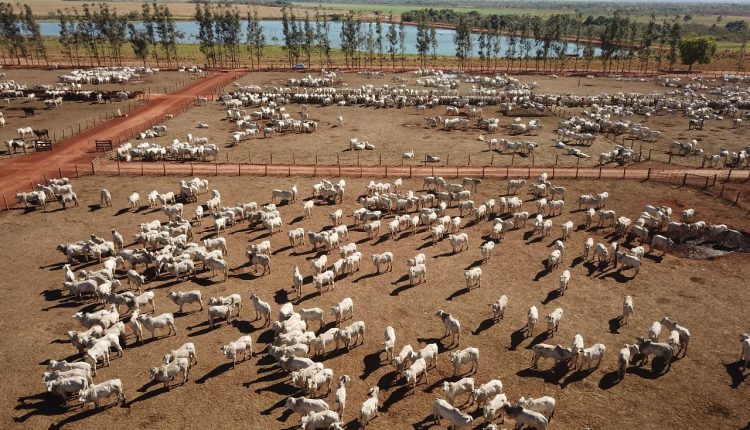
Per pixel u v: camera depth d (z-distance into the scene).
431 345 28.95
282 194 52.41
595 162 65.88
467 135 78.94
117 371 28.61
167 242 42.09
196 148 65.69
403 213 50.75
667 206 52.16
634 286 37.62
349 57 173.25
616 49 165.62
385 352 30.34
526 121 87.88
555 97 101.88
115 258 39.31
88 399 25.55
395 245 44.16
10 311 33.94
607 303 35.41
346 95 102.75
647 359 29.77
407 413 25.72
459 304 35.28
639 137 76.94
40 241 44.06
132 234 45.53
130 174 60.47
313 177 60.25
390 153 69.38
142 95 102.31
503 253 42.66
